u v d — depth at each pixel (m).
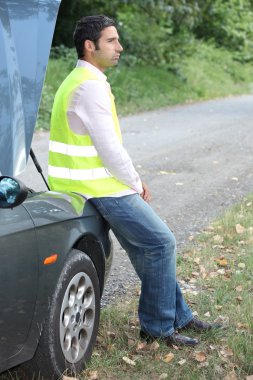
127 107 22.97
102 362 4.76
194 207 9.69
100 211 4.74
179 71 30.36
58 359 4.30
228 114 22.66
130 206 4.71
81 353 4.60
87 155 4.64
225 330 5.30
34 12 4.33
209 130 18.19
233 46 40.34
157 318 4.98
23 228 4.01
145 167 12.69
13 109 4.09
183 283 6.42
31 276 4.04
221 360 4.82
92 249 4.80
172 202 9.99
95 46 4.61
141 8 29.47
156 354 4.89
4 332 3.90
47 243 4.18
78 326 4.55
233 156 14.02
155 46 30.27
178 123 19.84
